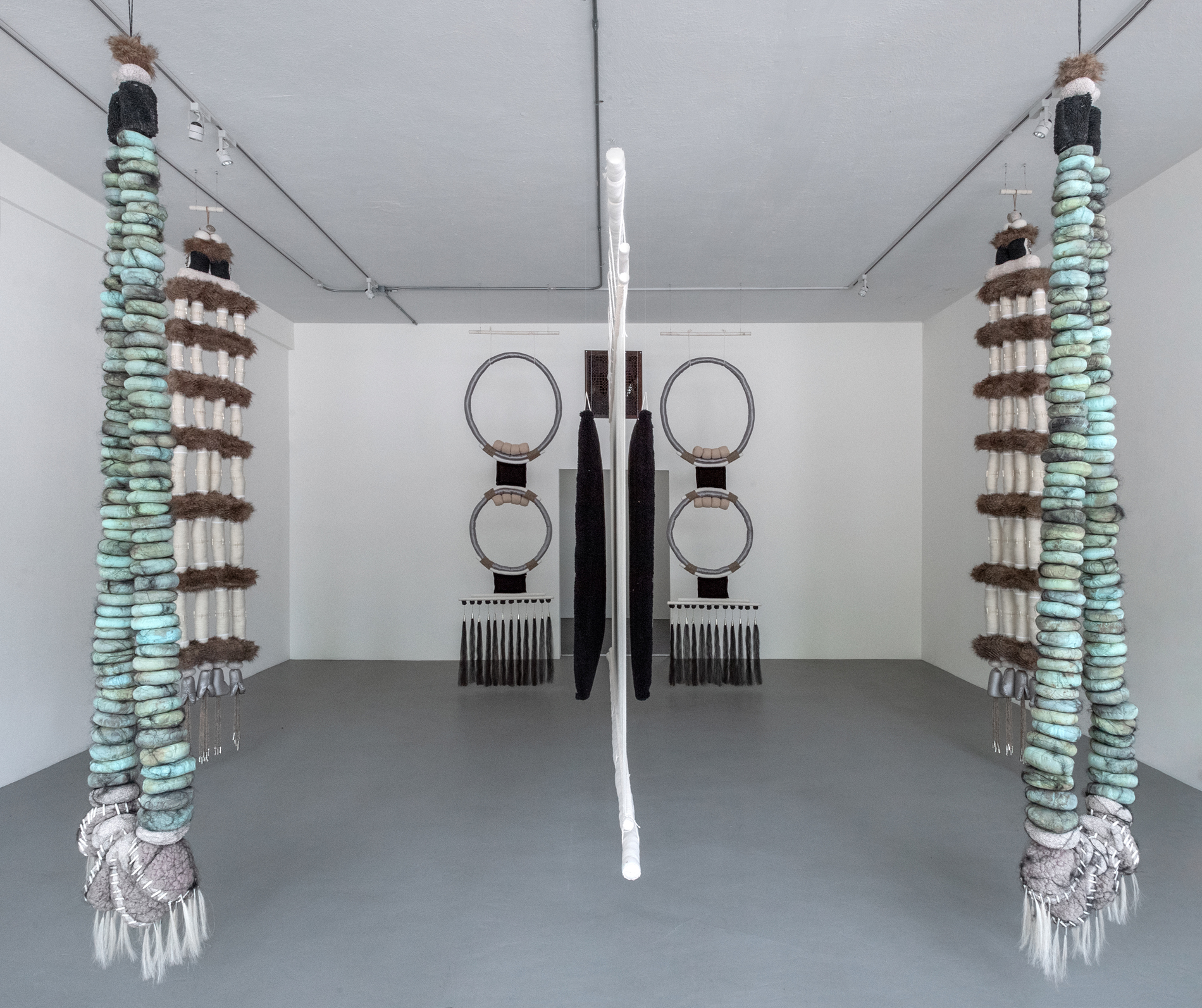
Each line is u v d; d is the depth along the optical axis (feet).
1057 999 6.24
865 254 14.90
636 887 8.12
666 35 8.01
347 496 20.38
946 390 18.97
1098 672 6.52
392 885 8.18
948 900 7.86
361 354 20.40
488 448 17.26
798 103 9.33
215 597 11.69
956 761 12.25
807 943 7.08
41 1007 6.15
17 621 11.21
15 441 11.20
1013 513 10.00
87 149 10.93
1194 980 6.49
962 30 7.97
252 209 12.55
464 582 20.25
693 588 20.33
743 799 10.60
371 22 7.75
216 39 8.03
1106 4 7.56
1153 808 10.07
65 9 7.54
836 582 20.42
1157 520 11.59
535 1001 6.24
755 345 20.40
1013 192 10.42
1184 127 10.12
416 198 12.13
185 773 6.18
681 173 11.27
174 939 6.44
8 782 10.99
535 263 15.34
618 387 5.06
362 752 12.73
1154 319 11.70
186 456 10.81
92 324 12.72
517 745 13.12
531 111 9.49
